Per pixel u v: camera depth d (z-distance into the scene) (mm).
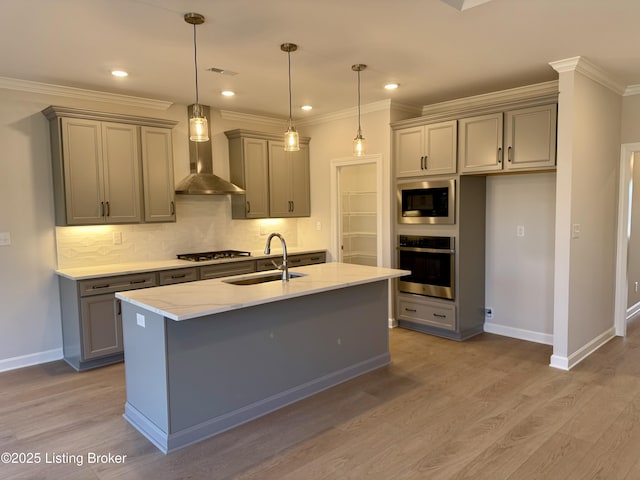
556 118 3760
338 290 3559
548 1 2553
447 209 4539
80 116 4023
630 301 5508
